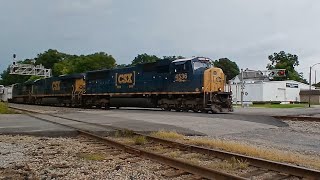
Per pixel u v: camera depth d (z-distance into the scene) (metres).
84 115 23.39
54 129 14.25
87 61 99.50
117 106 35.47
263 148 10.34
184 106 27.64
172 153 9.23
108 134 13.56
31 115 23.94
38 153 9.35
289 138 13.02
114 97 35.03
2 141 11.66
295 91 74.19
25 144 11.02
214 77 26.08
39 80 54.44
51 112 27.83
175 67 28.23
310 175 6.54
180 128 15.05
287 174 6.95
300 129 15.86
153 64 30.55
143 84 31.47
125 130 13.48
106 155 9.04
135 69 32.59
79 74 41.81
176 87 28.06
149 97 30.98
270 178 6.69
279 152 9.49
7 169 7.33
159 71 29.86
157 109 32.78
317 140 12.53
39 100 53.34
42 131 13.54
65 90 44.41
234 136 13.41
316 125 17.31
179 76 27.81
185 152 9.53
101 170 7.30
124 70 34.06
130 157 8.72
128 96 33.25
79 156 8.87
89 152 9.47
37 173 7.04
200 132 14.13
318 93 75.06
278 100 68.19
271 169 7.28
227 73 122.81
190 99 27.11
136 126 15.61
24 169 7.35
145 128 14.84
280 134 14.13
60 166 7.62
